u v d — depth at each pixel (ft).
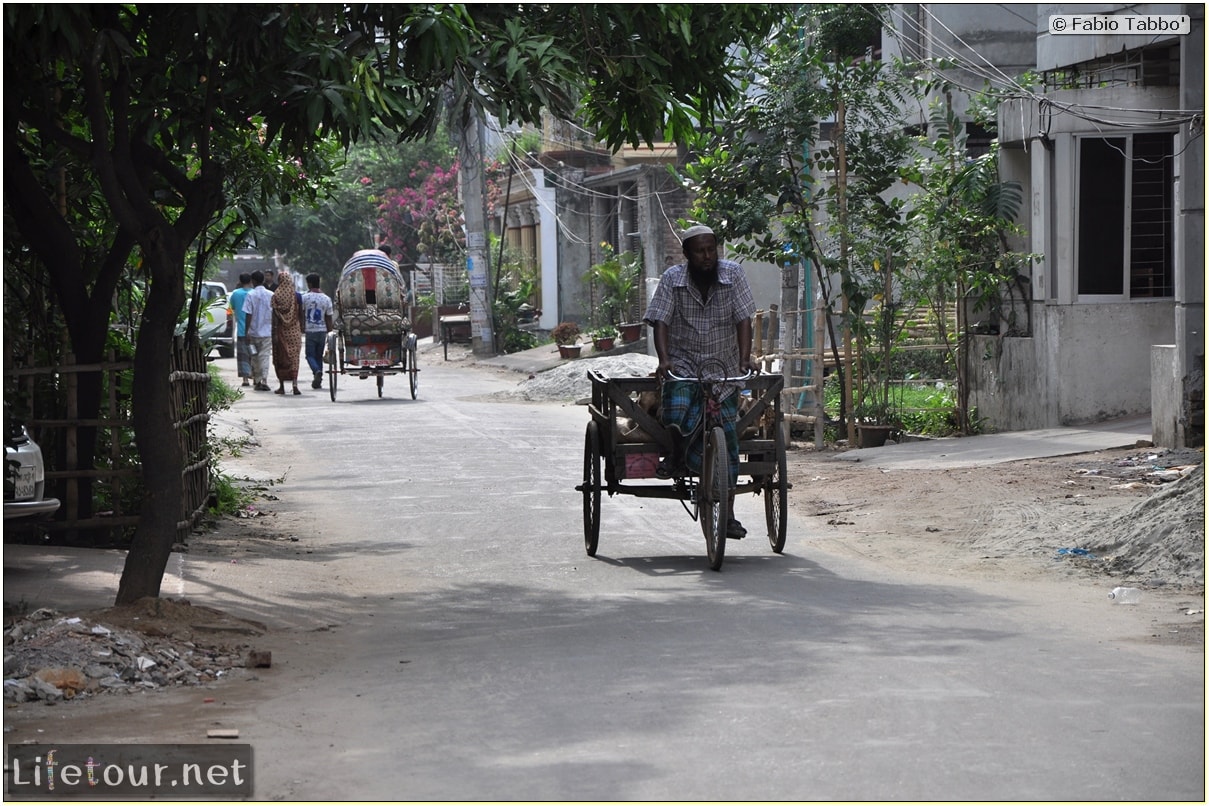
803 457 59.00
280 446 61.72
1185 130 50.29
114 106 27.76
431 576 34.09
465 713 20.76
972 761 17.76
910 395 74.08
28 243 36.73
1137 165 59.21
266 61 27.43
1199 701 20.76
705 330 35.60
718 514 33.45
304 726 20.20
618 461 35.45
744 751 18.34
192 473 40.06
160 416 27.91
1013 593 30.71
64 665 22.97
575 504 45.73
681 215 117.70
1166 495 35.70
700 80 34.06
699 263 35.29
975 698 20.94
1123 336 59.31
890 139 63.46
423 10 26.86
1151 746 18.42
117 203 27.53
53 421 36.11
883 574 33.50
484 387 97.71
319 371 94.68
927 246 63.05
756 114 62.13
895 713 20.08
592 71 32.78
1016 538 37.45
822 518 42.86
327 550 38.01
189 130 28.96
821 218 79.66
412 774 17.65
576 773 17.51
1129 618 27.68
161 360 27.99
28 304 38.68
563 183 142.20
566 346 115.14
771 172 62.08
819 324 61.52
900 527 40.40
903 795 16.48
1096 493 43.11
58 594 29.32
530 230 161.99
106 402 38.22
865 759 17.87
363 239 189.26
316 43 27.86
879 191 63.72
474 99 28.60
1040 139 59.72
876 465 53.83
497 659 24.61
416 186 179.01
